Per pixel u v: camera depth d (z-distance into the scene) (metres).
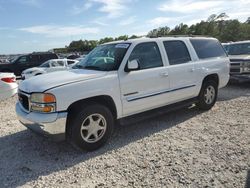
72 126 4.42
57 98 4.21
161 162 4.12
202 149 4.54
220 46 7.49
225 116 6.44
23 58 21.75
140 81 5.18
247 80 10.11
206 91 6.80
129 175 3.78
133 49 5.21
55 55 22.78
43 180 3.75
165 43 5.89
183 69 6.02
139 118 5.37
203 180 3.54
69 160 4.35
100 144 4.71
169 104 5.93
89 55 5.93
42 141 5.20
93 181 3.67
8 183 3.69
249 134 5.16
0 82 7.91
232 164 3.95
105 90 4.68
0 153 4.70
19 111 4.82
